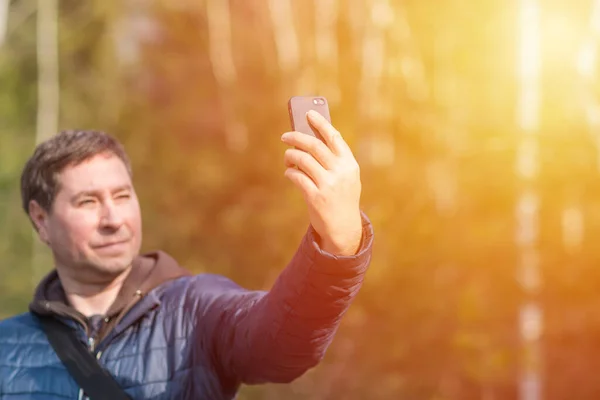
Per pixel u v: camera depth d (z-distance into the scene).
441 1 8.14
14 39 11.00
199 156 9.18
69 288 2.01
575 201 7.24
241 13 9.46
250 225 8.44
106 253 1.93
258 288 8.24
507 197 7.53
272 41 9.23
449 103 8.05
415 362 7.16
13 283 9.76
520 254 7.21
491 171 7.60
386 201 7.75
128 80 10.13
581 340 6.82
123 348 1.88
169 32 10.05
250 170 8.89
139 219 2.01
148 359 1.85
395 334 7.25
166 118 9.63
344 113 8.45
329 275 1.37
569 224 7.21
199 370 1.83
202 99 9.62
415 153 8.07
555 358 6.85
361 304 7.45
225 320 1.77
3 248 9.95
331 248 1.36
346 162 1.33
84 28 10.45
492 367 6.80
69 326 1.94
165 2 9.91
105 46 10.24
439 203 7.66
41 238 2.06
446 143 7.88
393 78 8.26
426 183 7.74
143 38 10.21
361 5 8.57
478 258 7.35
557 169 7.34
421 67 8.24
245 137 9.02
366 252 1.37
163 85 9.95
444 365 7.05
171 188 9.14
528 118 7.51
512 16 7.71
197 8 9.79
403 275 7.39
